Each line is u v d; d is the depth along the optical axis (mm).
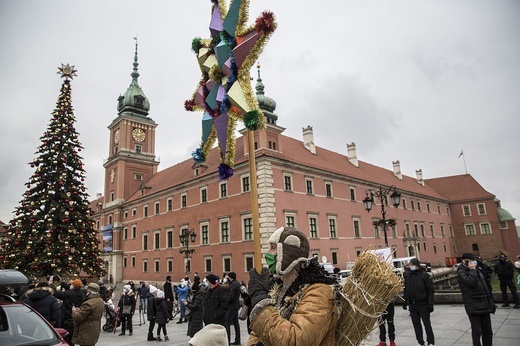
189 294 16469
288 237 2180
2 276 5859
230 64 3074
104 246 54062
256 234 2490
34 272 18750
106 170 58750
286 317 2037
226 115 3348
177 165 50781
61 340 5207
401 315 12789
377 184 44969
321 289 1983
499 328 9320
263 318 1859
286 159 32438
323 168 36812
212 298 8859
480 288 6734
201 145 3654
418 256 50469
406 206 51625
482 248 62938
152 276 43375
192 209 38156
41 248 19766
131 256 48938
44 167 20969
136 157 55594
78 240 20578
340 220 37062
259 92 37062
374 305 2082
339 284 2182
